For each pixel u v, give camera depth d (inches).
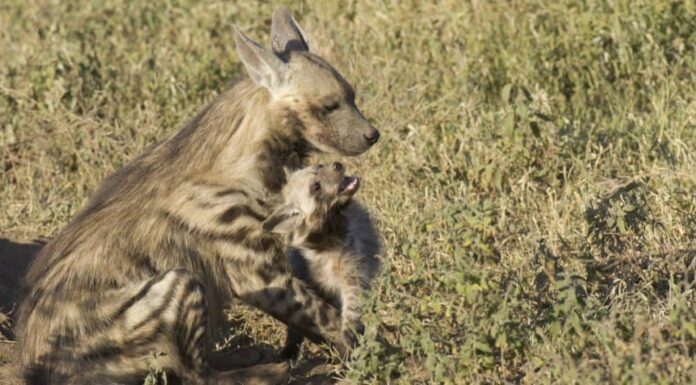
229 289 551.5
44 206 743.7
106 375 523.8
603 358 456.4
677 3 817.5
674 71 788.0
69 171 792.3
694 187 631.8
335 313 552.7
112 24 978.1
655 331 446.0
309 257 563.5
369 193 708.7
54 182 772.0
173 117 816.9
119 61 906.1
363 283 560.1
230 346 589.6
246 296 551.5
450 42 859.4
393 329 542.6
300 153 575.2
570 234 601.3
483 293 494.9
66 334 525.7
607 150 707.4
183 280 514.9
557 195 672.4
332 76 568.7
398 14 896.3
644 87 796.6
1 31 987.3
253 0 978.1
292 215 535.2
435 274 522.0
